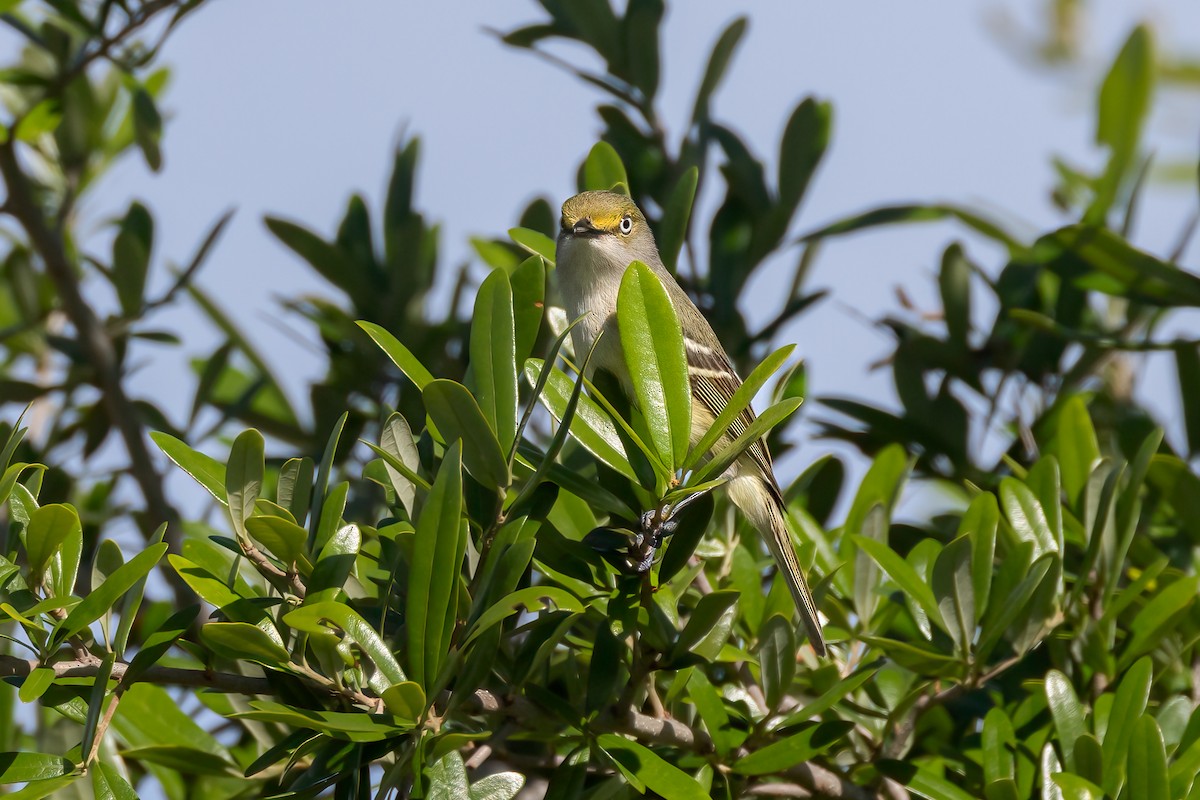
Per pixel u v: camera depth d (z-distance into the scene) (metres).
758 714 8.39
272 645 6.20
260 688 6.72
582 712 7.13
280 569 6.40
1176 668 9.18
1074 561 9.72
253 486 6.49
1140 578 8.49
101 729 6.21
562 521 8.42
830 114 11.98
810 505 11.65
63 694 6.63
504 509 6.79
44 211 13.80
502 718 7.52
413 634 6.14
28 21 13.41
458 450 6.17
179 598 10.57
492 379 6.80
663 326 6.85
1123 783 7.24
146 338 12.26
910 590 8.00
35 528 6.34
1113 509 8.64
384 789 6.07
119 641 6.55
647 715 8.26
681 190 9.80
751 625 8.80
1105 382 12.96
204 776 9.55
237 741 10.35
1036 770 7.87
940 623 8.13
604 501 7.11
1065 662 8.77
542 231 11.49
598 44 12.04
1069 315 11.70
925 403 11.62
